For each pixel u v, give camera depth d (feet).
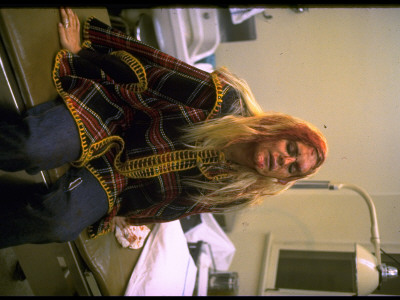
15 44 3.52
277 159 3.57
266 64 7.41
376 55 6.68
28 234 3.61
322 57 6.92
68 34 4.15
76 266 4.42
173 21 6.63
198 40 7.14
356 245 4.99
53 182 3.86
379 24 6.68
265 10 7.26
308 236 7.91
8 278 5.51
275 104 7.50
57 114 3.46
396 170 6.45
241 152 3.73
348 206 7.47
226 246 8.07
